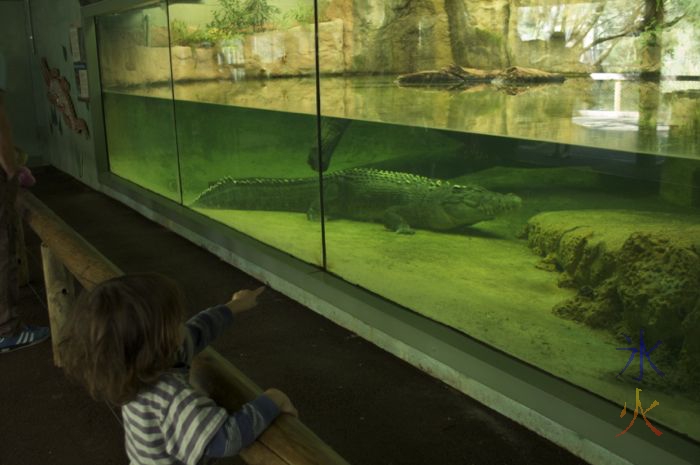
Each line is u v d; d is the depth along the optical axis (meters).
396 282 3.85
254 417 1.57
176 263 5.96
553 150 2.85
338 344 4.11
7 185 4.10
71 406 3.57
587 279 2.78
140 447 1.62
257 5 4.90
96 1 7.88
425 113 3.53
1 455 3.14
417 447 3.03
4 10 11.71
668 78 2.33
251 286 5.25
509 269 3.15
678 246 2.39
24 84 12.18
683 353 2.40
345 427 3.22
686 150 2.31
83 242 3.21
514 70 2.95
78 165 10.43
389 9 3.64
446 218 3.44
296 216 4.79
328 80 4.25
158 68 6.81
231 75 5.40
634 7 2.41
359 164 4.07
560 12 2.69
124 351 1.51
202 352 1.95
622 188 2.58
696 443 2.34
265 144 5.05
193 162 6.36
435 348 3.36
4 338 4.26
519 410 3.13
